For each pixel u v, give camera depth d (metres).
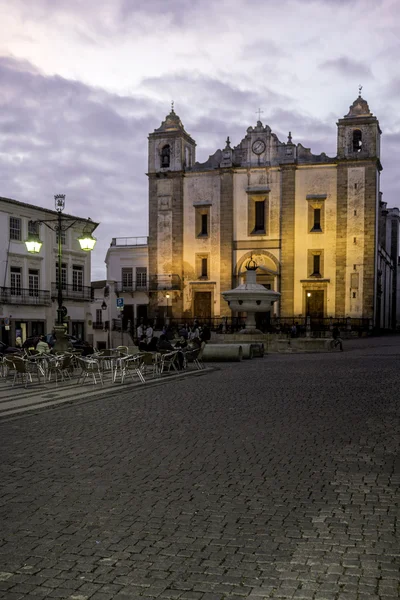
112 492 6.66
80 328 52.09
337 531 5.42
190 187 57.53
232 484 6.89
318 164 53.81
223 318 54.22
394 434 9.34
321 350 32.25
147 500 6.37
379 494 6.44
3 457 8.33
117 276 60.81
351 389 14.46
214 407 12.27
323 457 8.02
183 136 58.19
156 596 4.34
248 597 4.29
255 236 55.59
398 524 5.57
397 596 4.25
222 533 5.43
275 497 6.41
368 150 52.66
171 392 14.90
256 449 8.55
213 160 57.50
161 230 57.97
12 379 19.23
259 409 11.85
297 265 54.34
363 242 52.59
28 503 6.33
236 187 56.38
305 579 4.52
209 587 4.44
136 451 8.56
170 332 44.41
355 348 34.44
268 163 55.50
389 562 4.77
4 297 44.03
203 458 8.10
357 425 10.06
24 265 46.19
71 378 19.05
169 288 57.06
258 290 33.78
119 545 5.20
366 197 52.59
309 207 54.19
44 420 11.24
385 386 14.93
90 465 7.84
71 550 5.12
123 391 15.37
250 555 4.96
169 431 9.92
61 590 4.44
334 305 53.34
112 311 60.81
